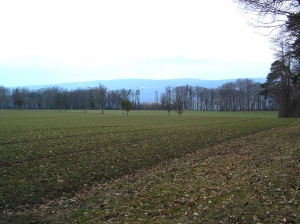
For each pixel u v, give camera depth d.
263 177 10.63
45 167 14.68
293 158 13.55
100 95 132.88
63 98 133.00
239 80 143.00
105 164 15.72
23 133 29.95
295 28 12.52
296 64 37.25
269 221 7.00
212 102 153.38
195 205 8.46
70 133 30.30
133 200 9.41
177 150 20.19
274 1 11.65
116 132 31.44
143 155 18.30
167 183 11.22
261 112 109.75
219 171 12.48
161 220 7.51
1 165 14.91
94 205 9.28
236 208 7.90
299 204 7.82
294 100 66.31
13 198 10.16
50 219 8.16
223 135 28.12
